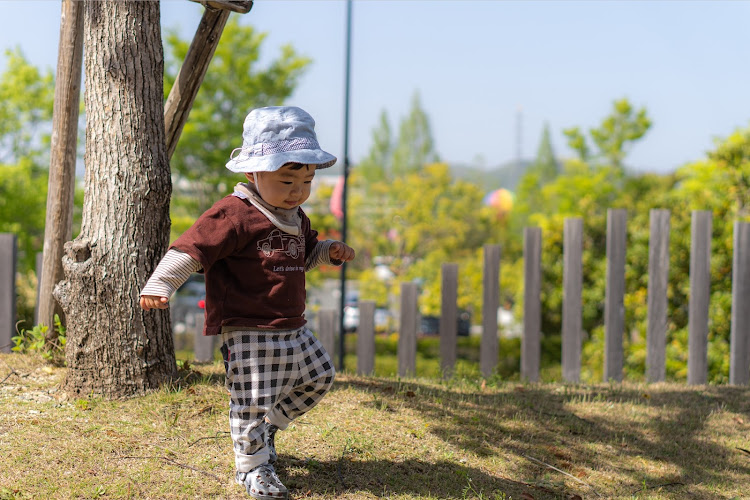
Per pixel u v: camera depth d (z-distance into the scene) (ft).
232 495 9.82
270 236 9.47
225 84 60.75
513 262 116.98
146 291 8.77
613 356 19.66
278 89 62.08
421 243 103.96
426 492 10.57
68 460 10.46
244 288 9.38
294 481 10.43
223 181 61.26
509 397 15.84
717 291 33.65
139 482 9.97
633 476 12.10
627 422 14.66
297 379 9.84
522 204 127.85
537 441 13.21
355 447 11.80
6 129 59.52
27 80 58.90
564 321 19.97
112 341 13.00
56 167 16.05
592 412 15.14
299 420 12.77
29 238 55.88
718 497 11.49
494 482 11.27
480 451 12.40
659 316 19.58
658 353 19.61
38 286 18.37
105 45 13.20
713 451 13.44
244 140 9.68
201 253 8.94
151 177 13.33
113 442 11.16
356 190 127.24
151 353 13.32
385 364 53.36
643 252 38.04
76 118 16.16
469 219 117.19
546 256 45.21
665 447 13.50
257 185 9.53
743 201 36.06
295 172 9.37
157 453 10.92
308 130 9.63
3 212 54.70
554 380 19.75
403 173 224.74
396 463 11.47
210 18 14.53
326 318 22.09
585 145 92.07
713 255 33.91
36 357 15.61
